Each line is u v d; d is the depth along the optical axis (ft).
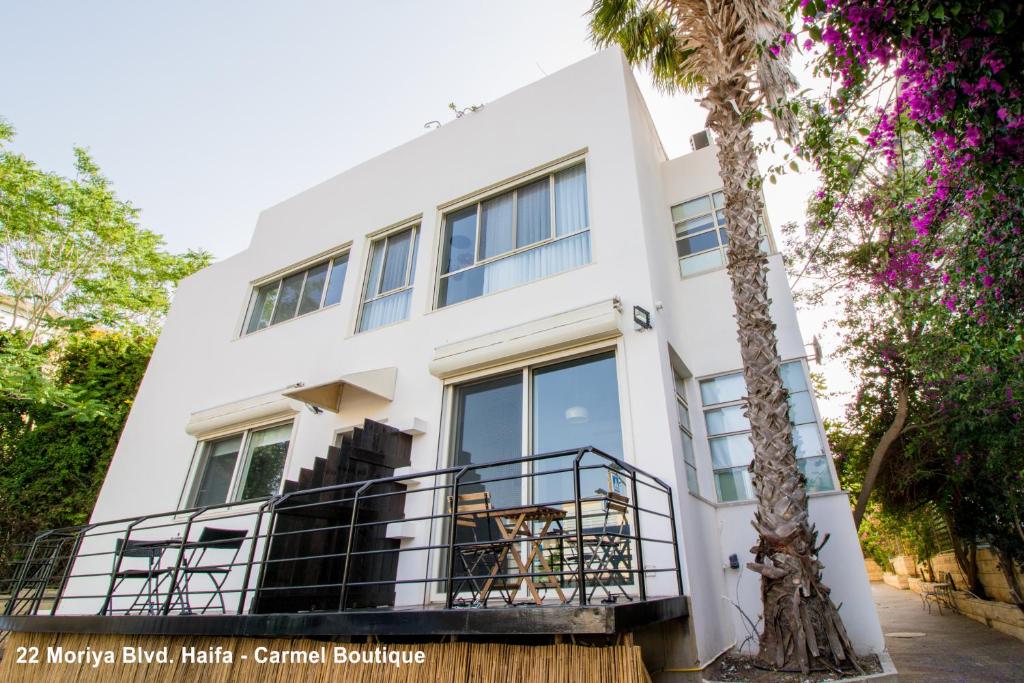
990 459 27.86
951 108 11.23
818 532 21.20
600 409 20.39
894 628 35.60
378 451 22.34
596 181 24.58
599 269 22.68
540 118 27.86
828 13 11.23
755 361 19.84
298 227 36.70
